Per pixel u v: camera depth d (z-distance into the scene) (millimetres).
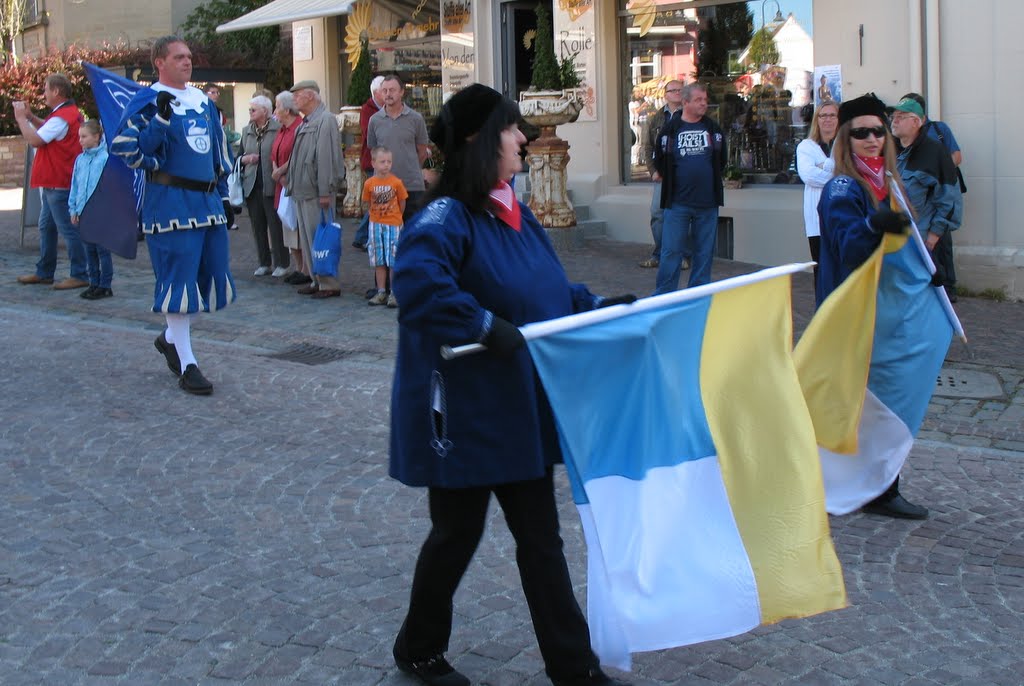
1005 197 10484
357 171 16453
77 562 4801
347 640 4082
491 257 3393
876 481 5195
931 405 7211
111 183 7523
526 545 3492
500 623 4223
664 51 13695
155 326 9797
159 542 5020
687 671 3850
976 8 10391
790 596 3709
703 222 10016
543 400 3473
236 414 7047
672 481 3654
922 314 5066
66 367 8227
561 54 14562
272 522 5266
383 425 6816
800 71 12281
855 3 11359
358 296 10961
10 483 5789
